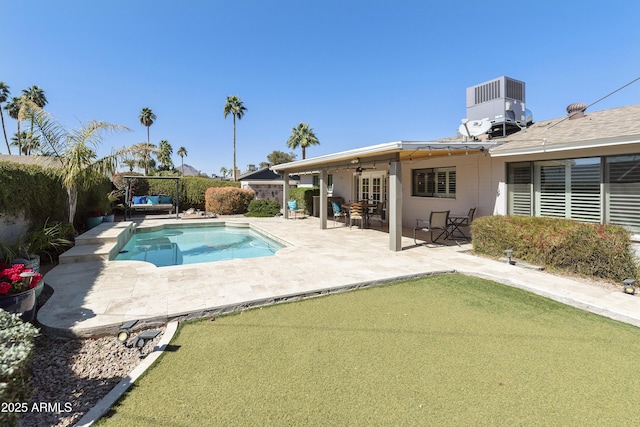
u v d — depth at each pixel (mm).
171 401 2230
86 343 3146
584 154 6418
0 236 5574
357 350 2986
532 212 7480
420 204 10828
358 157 8914
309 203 17062
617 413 2111
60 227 6902
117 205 14789
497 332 3373
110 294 4297
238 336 3273
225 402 2225
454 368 2676
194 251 9141
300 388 2393
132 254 8688
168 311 3689
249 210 16734
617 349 3006
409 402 2232
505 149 7258
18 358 1751
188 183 18969
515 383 2459
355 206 11398
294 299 4383
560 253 5559
